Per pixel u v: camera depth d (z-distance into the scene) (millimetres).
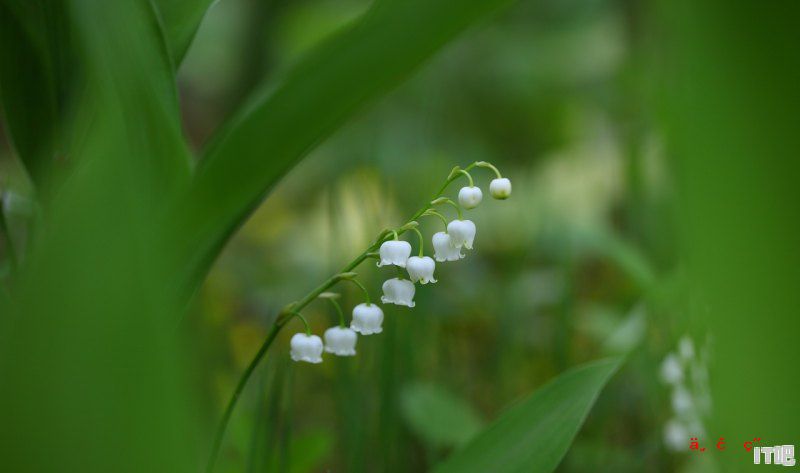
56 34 525
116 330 386
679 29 236
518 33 1675
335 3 1766
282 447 624
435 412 683
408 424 705
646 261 774
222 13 1896
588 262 1104
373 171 976
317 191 1460
